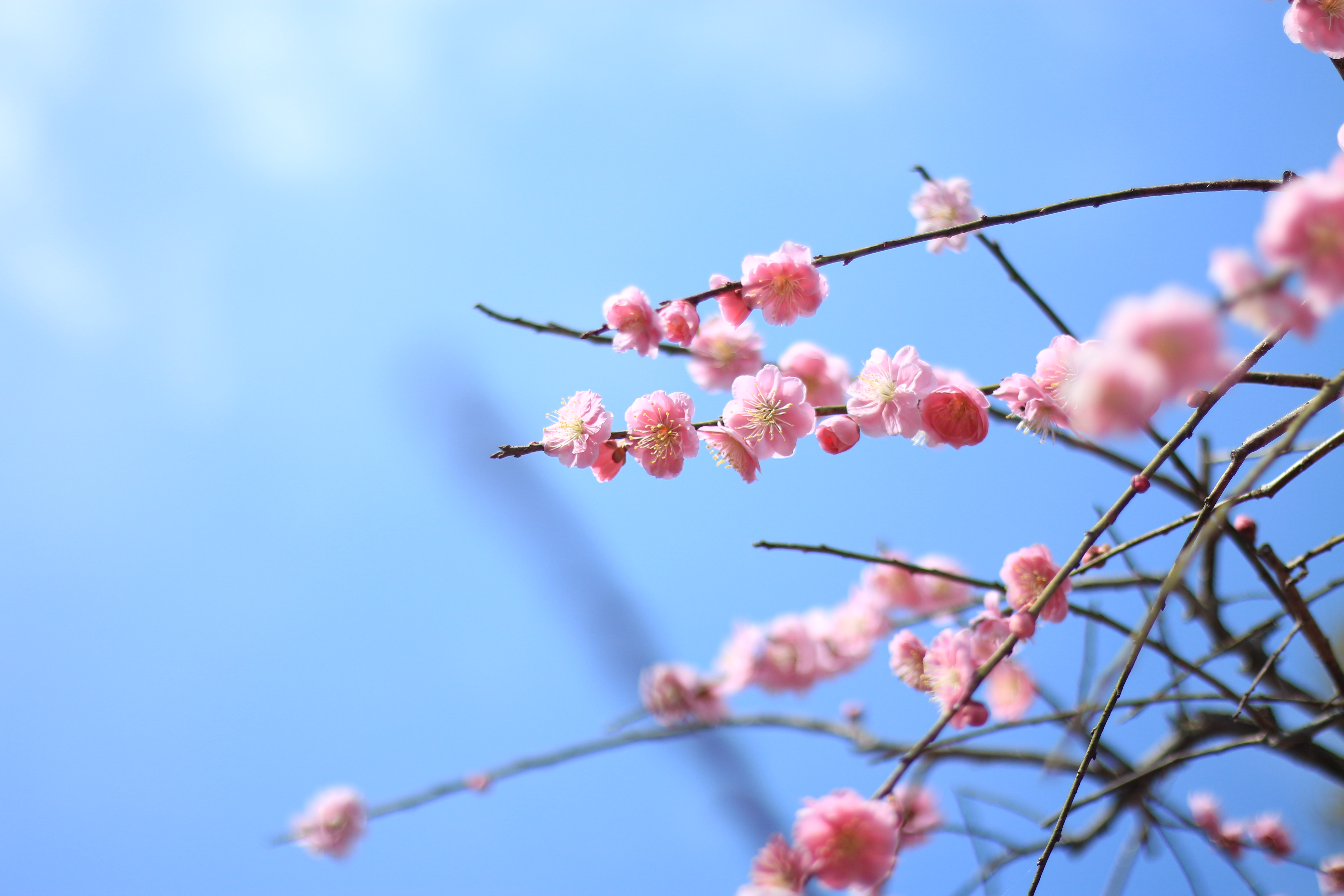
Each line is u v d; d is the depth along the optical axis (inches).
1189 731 49.5
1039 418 44.9
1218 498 43.7
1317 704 46.1
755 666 53.8
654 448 45.8
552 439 45.5
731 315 46.3
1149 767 48.6
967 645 44.9
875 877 43.4
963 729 44.8
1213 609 49.1
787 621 54.1
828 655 53.9
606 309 46.1
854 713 51.8
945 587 54.2
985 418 45.6
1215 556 48.8
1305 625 45.8
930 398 45.7
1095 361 40.7
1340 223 40.1
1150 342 40.3
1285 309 40.6
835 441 46.1
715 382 48.6
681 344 46.2
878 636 53.6
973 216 48.2
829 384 48.8
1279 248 40.3
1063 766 48.1
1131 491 43.5
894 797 44.6
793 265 45.9
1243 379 43.9
